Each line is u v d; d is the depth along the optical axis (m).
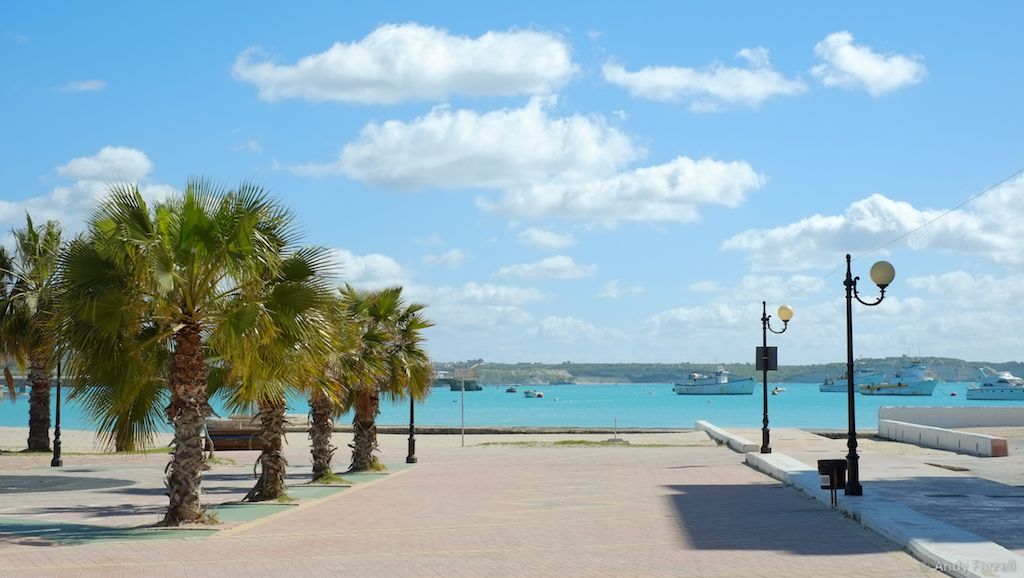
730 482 28.16
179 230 17.70
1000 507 20.22
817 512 20.08
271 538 17.08
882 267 21.45
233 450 45.50
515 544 16.19
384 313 31.89
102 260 17.28
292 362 18.73
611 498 23.94
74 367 17.39
